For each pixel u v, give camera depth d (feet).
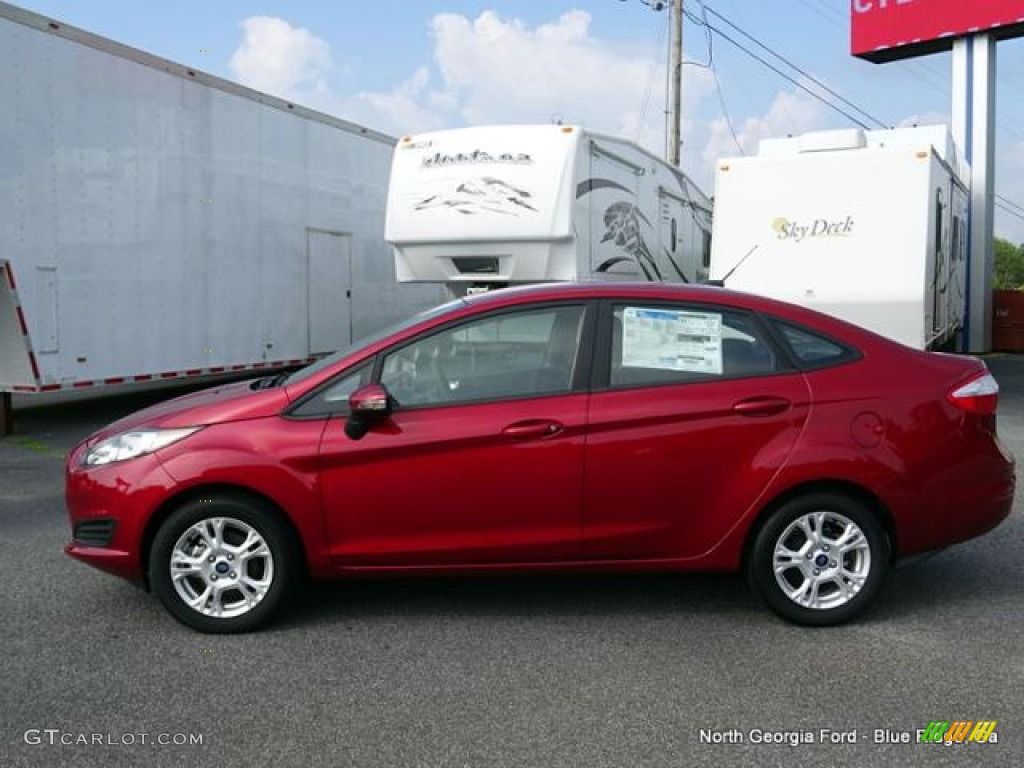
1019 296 68.23
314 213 40.75
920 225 31.86
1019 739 11.09
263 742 11.06
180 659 13.43
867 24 67.10
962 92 64.90
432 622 14.87
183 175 33.47
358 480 14.15
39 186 28.27
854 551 14.49
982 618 14.97
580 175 33.50
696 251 51.47
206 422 14.42
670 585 16.62
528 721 11.53
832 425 14.29
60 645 13.94
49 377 28.94
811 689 12.39
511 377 14.56
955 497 14.58
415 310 50.03
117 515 14.21
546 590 16.37
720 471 14.25
